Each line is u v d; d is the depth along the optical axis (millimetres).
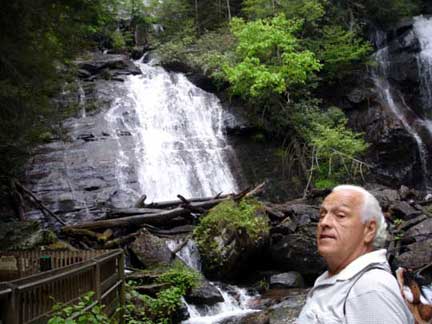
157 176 19344
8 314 3863
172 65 25078
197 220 15289
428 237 14930
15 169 15297
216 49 24969
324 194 19234
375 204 2408
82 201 16734
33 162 17359
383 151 23125
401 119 25359
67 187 17016
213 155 21125
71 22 12625
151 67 24797
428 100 26406
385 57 27641
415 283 2439
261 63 23375
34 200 15531
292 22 23453
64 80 13766
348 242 2352
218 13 29625
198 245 13727
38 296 4582
